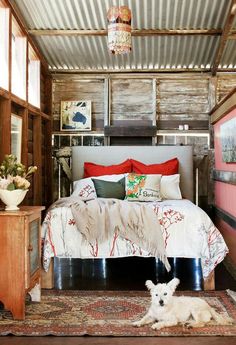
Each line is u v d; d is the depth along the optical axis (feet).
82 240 13.55
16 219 10.49
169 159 21.74
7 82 14.61
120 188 18.10
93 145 22.43
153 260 17.13
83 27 18.34
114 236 13.57
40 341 9.05
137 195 17.89
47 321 10.19
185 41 19.62
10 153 14.46
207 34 18.47
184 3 16.65
